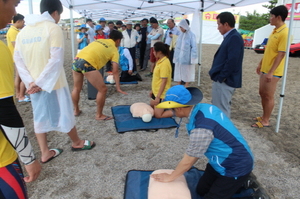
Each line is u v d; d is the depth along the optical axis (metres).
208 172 2.19
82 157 3.03
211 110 1.83
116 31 3.95
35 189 2.44
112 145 3.35
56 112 2.68
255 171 2.77
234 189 1.92
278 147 3.33
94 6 5.98
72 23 5.24
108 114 4.51
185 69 5.98
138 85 6.67
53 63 2.37
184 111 1.83
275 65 3.38
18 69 2.49
